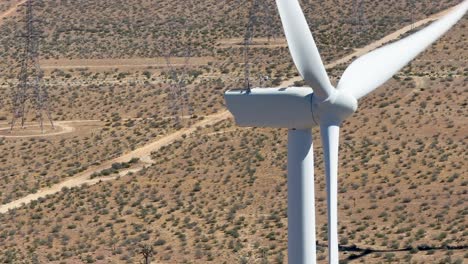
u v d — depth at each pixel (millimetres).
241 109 78750
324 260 131000
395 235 141000
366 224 147875
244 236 150125
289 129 79312
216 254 142750
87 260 144875
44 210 173750
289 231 79812
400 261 128125
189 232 154750
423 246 133875
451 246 132625
